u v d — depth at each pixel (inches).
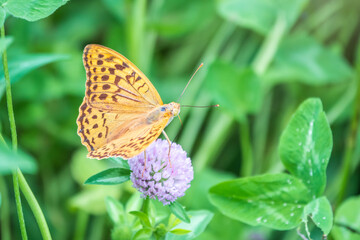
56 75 29.1
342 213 24.0
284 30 28.7
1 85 22.3
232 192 23.0
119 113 21.9
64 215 28.2
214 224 25.5
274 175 22.9
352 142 25.7
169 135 29.2
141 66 29.0
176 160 21.9
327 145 22.5
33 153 28.8
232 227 25.5
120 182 21.8
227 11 28.9
